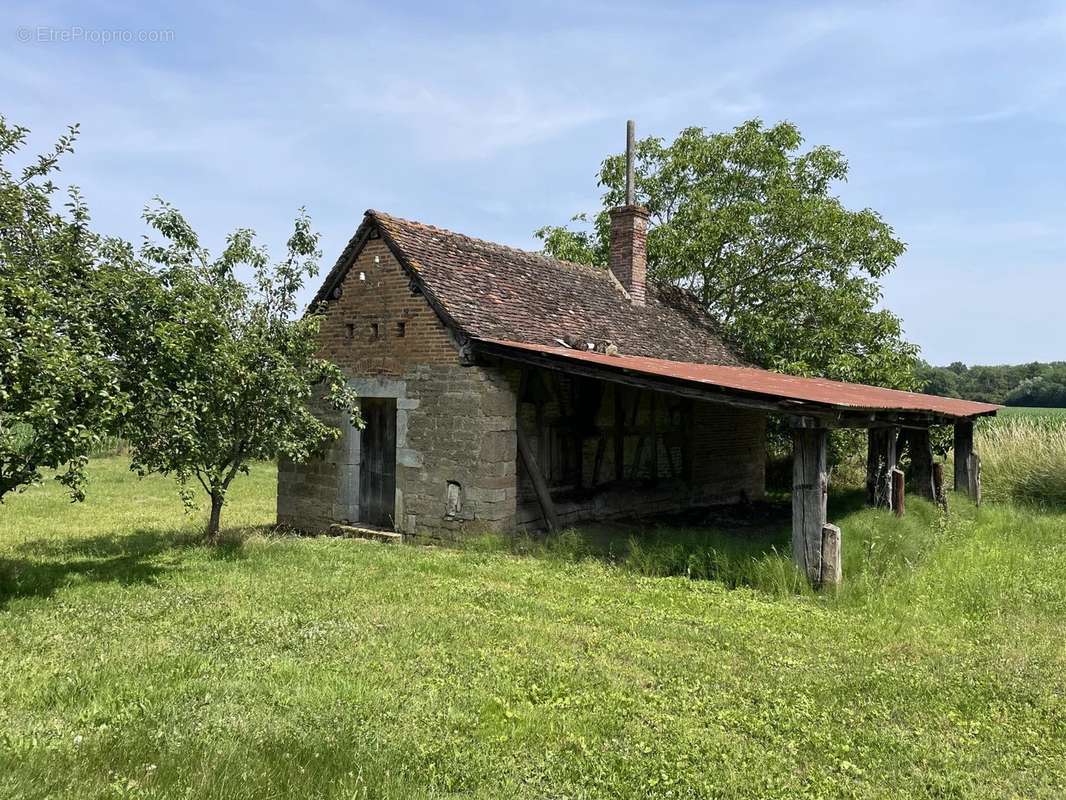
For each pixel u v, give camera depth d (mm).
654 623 6867
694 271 20656
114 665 5434
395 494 11648
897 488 11727
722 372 12094
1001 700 5129
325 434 10703
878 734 4574
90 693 4883
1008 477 16688
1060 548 10609
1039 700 5121
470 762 4074
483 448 10492
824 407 7797
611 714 4781
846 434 18984
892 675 5547
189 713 4570
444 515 10883
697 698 5105
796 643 6379
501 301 12094
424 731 4445
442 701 4898
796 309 19766
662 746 4348
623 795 3811
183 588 7887
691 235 20297
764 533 12164
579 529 12016
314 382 11719
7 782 3514
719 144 20938
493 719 4652
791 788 3939
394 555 9852
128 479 19844
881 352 18766
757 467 18094
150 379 8078
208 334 8938
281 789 3666
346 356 12172
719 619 7078
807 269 19922
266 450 10227
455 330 10711
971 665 5801
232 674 5297
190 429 8570
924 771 4152
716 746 4367
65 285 7625
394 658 5711
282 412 10258
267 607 7148
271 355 9883
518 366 11133
